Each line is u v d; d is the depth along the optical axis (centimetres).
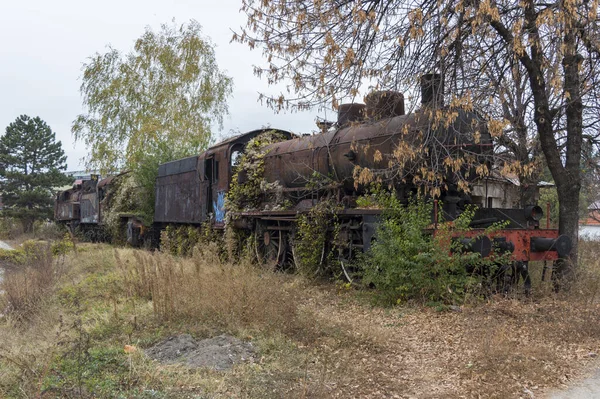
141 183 2214
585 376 539
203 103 2958
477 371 551
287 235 1243
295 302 798
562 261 960
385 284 875
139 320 745
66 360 570
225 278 802
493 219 938
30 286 977
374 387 514
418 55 857
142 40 2980
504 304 822
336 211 1054
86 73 2942
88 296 959
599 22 892
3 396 491
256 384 509
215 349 600
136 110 2941
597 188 1780
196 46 2983
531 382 521
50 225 3841
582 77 960
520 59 920
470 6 753
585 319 718
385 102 998
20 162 4466
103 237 2689
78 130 2927
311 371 553
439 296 848
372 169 977
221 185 1470
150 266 937
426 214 868
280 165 1303
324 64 865
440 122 857
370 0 851
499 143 1009
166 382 515
